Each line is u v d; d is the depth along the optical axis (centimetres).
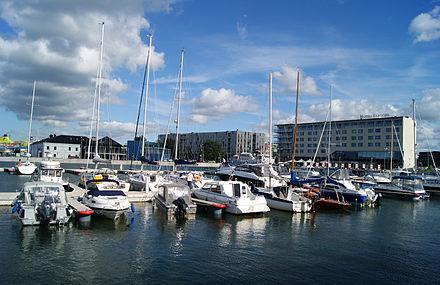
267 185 3394
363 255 1603
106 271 1284
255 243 1733
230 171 3978
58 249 1503
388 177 4791
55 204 1836
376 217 2605
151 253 1505
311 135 10950
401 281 1297
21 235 1681
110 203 2003
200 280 1234
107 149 9525
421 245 1803
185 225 2047
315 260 1505
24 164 4862
